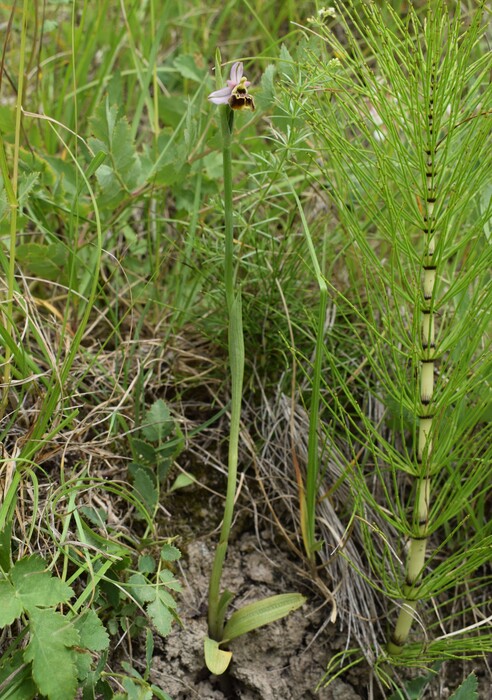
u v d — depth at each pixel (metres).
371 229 0.64
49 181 0.57
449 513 0.48
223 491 0.55
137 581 0.46
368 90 0.45
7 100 0.67
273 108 0.56
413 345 0.45
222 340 0.58
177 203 0.60
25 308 0.50
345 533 0.51
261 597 0.53
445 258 0.45
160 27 0.66
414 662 0.51
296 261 0.58
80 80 0.66
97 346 0.58
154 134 0.62
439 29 0.42
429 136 0.43
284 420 0.57
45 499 0.49
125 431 0.54
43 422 0.47
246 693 0.51
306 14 0.75
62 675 0.39
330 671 0.52
